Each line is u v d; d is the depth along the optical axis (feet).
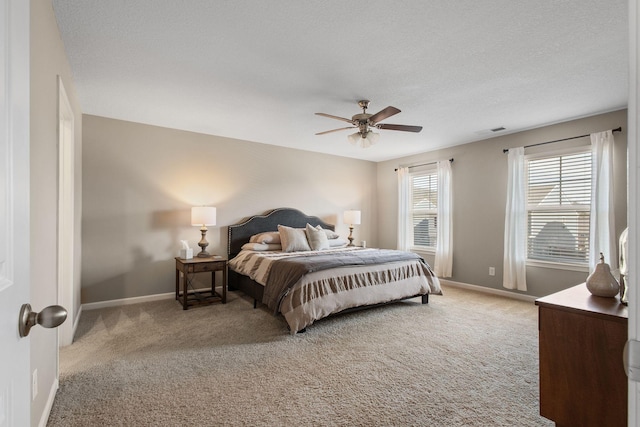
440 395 6.82
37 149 5.28
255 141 17.16
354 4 6.39
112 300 13.37
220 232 16.11
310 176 19.33
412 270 13.32
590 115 12.74
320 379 7.44
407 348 9.19
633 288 1.73
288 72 9.26
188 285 15.24
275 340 9.73
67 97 8.54
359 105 11.60
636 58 1.70
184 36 7.52
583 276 12.94
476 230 16.55
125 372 7.73
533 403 6.57
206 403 6.48
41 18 5.52
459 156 17.44
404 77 9.53
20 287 2.41
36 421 5.25
